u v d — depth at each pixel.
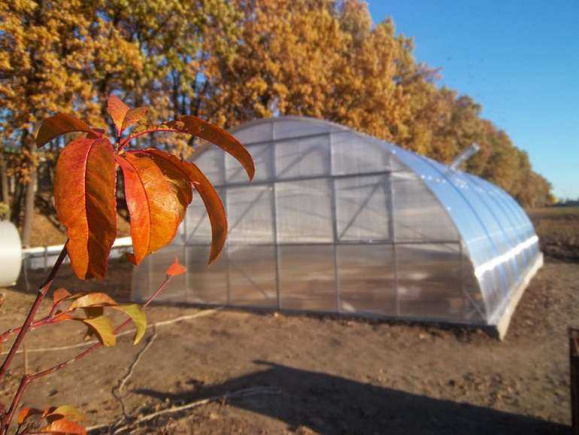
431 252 8.57
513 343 7.52
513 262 12.21
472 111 46.06
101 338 1.13
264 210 10.44
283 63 18.98
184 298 11.27
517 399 5.34
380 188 9.14
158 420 4.84
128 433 4.55
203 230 11.14
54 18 11.99
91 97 13.11
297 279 9.98
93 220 0.69
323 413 5.02
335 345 7.54
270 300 10.27
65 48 13.19
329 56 21.80
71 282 14.20
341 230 9.53
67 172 0.71
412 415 4.96
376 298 9.10
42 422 4.61
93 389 5.73
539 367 6.36
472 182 14.42
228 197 10.91
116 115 0.95
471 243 8.66
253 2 19.23
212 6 14.98
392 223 8.98
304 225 9.95
